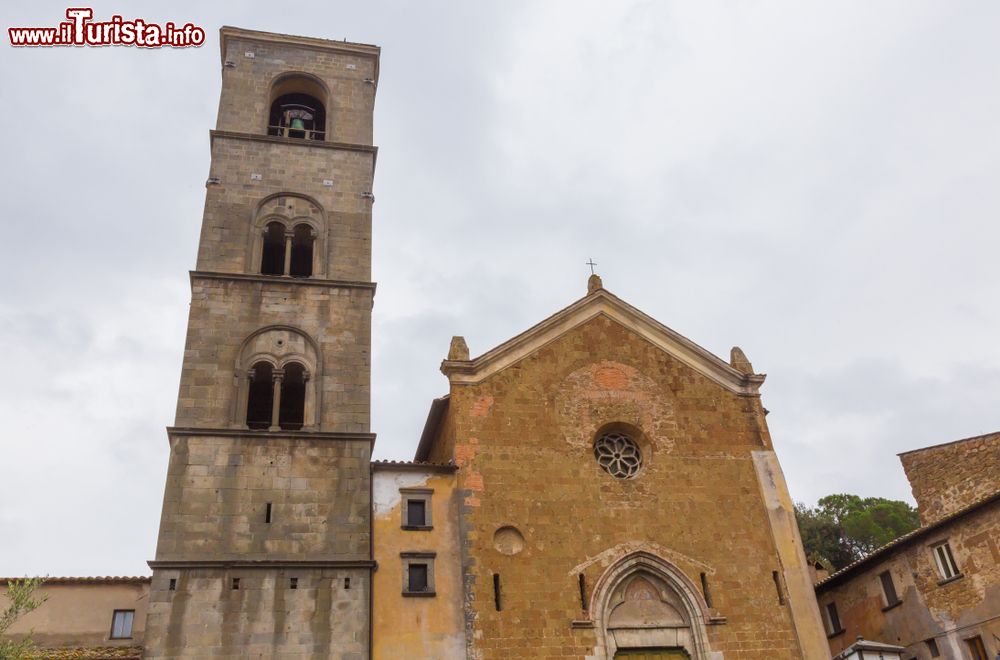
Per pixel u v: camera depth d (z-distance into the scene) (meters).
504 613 30.14
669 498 34.31
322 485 31.45
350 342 35.72
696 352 38.25
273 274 39.38
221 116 42.00
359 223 39.94
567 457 34.16
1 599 35.91
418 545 30.88
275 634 28.03
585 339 37.34
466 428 33.66
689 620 32.03
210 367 33.56
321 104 46.50
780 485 35.81
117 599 37.56
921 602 36.16
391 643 28.69
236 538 29.69
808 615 32.88
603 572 31.91
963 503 39.91
